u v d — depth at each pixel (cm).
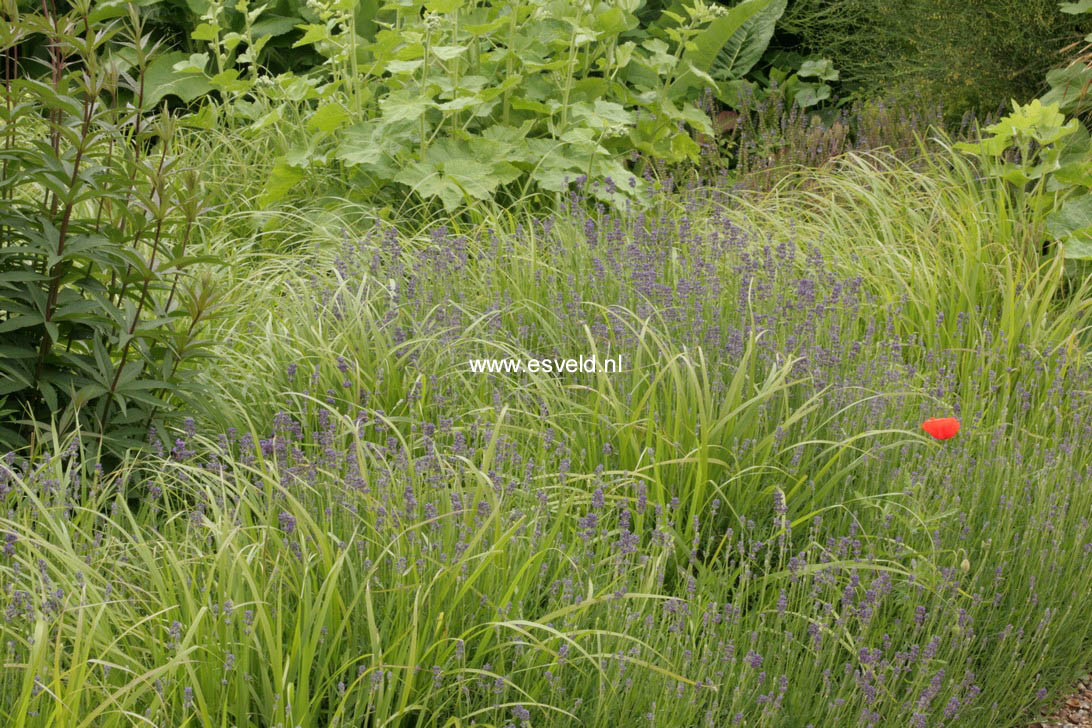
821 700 302
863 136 751
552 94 710
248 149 733
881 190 631
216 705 262
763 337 436
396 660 276
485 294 487
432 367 429
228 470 372
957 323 502
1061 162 630
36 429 352
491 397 425
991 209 609
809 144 752
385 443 397
